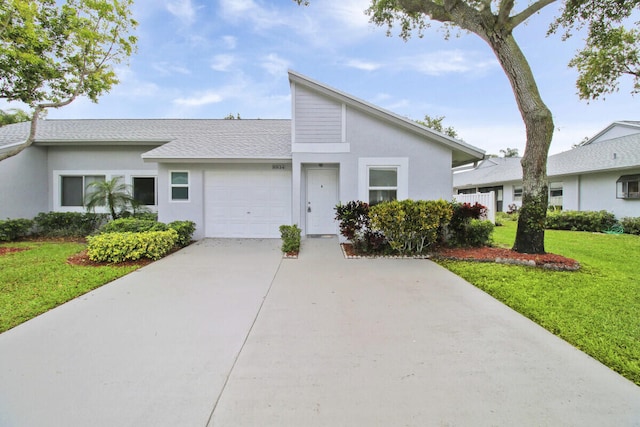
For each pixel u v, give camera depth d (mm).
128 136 11375
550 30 8555
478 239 8297
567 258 6688
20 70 9055
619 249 8680
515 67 7031
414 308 4137
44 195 11344
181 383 2490
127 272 5945
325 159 9109
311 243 9039
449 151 9086
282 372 2645
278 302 4371
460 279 5547
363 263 6816
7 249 8305
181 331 3439
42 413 2141
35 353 2949
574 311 3984
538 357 2891
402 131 9078
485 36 7246
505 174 21000
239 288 5023
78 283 5152
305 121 9086
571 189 16047
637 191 12836
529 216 7184
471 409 2182
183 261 6945
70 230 10820
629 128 17969
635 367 2709
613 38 8570
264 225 10273
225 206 10219
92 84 10117
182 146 10242
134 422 2061
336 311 4031
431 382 2494
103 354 2938
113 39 9711
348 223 7840
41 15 8945
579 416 2113
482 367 2717
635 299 4430
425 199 9117
